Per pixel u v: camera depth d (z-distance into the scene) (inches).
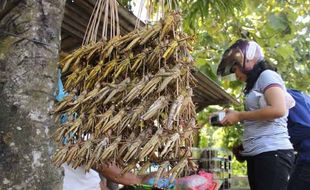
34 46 59.8
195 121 55.6
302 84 232.7
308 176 109.0
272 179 89.5
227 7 151.8
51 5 62.2
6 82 58.2
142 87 54.7
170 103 54.1
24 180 56.1
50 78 60.8
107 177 83.2
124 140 54.5
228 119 93.2
